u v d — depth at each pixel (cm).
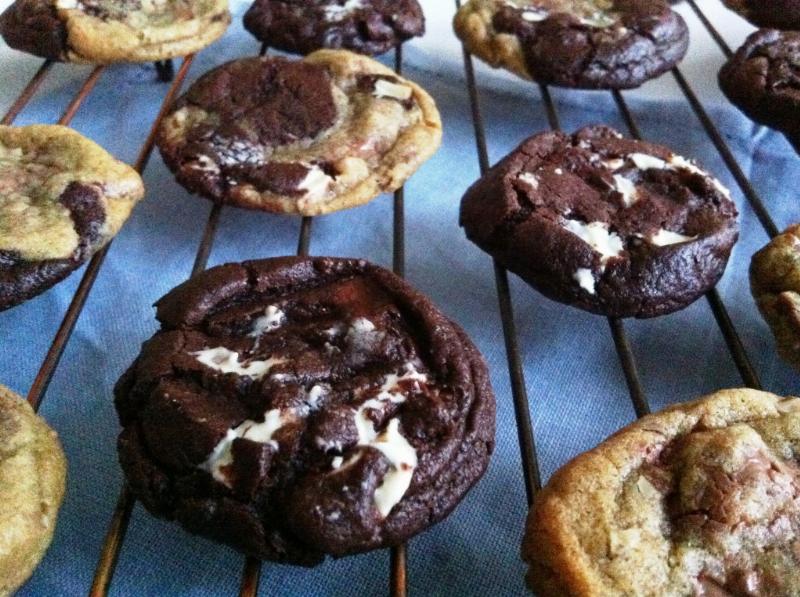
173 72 30
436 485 15
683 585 14
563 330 22
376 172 22
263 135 23
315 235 24
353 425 15
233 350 16
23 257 18
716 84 31
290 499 14
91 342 21
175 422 15
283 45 28
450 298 23
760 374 21
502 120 29
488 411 16
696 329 22
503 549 17
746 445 15
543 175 21
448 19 34
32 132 22
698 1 35
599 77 26
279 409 15
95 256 20
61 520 17
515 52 26
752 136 29
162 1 28
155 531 17
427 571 17
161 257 23
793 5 29
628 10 28
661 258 19
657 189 22
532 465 16
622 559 14
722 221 21
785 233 20
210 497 15
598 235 20
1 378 20
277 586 16
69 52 25
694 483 15
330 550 14
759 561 14
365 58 26
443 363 17
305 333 17
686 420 16
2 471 15
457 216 25
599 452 15
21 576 15
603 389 21
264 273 18
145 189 25
